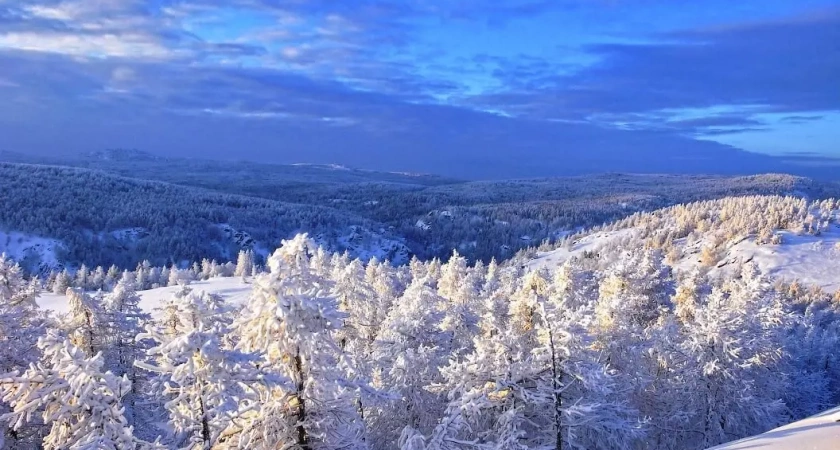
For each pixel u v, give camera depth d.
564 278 30.97
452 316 26.20
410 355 18.48
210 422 10.66
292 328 10.72
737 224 120.19
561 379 16.14
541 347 15.98
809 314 52.44
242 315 11.18
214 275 107.00
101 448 9.68
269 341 11.16
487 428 16.50
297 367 11.58
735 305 25.62
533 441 16.53
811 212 129.25
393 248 191.25
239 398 11.01
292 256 11.90
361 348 27.11
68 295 22.42
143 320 25.83
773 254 104.25
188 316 11.66
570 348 15.56
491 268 70.50
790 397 29.61
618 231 151.25
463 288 34.09
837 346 40.62
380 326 29.47
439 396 18.91
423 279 28.94
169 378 11.50
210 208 185.88
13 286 21.41
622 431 16.12
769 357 23.02
